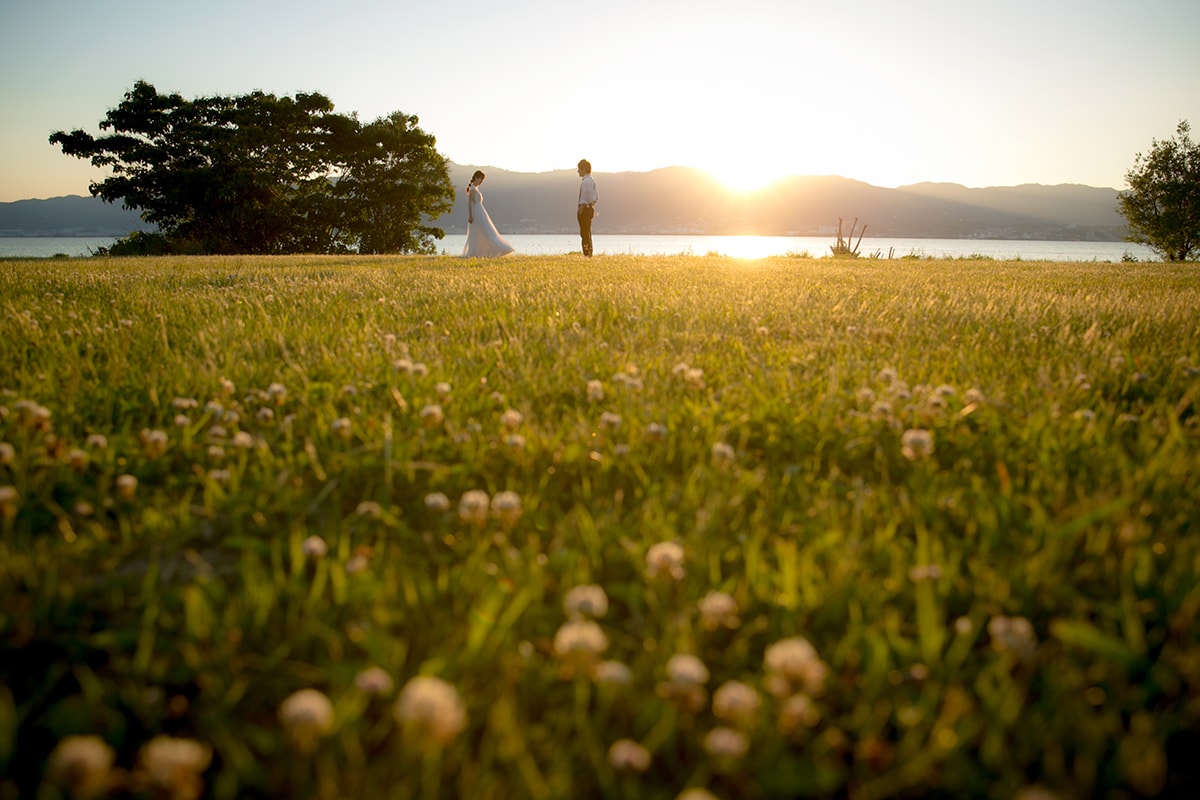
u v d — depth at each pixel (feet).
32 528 5.53
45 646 4.04
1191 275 34.47
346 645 4.05
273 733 3.37
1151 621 4.17
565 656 3.48
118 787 3.08
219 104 117.29
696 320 14.35
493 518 5.48
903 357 10.69
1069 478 6.15
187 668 3.76
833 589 4.39
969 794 3.08
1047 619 4.26
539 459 6.66
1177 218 109.81
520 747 3.12
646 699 3.51
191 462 6.82
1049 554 4.61
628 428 7.31
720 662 3.98
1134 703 3.48
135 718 3.57
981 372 9.89
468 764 3.19
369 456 6.56
